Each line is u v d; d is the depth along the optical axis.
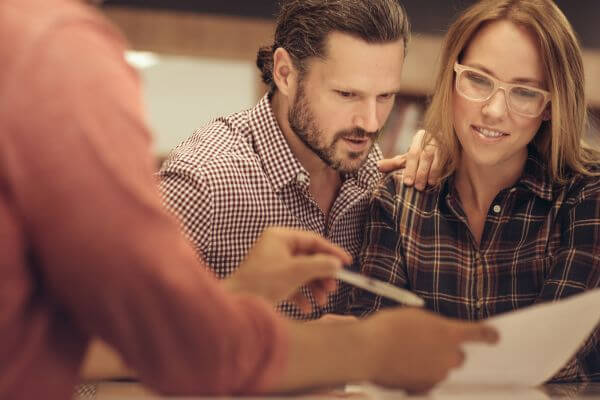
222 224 1.47
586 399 0.85
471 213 1.60
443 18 3.60
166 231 0.61
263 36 3.54
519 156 1.53
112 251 0.58
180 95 3.56
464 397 0.76
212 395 0.64
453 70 1.46
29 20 0.59
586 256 1.47
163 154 3.52
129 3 3.45
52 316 0.64
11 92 0.58
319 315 1.56
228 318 0.63
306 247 1.02
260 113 1.54
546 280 1.50
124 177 0.58
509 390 0.80
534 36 1.38
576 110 1.45
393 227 1.62
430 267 1.59
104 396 0.86
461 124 1.45
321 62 1.37
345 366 0.68
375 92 1.36
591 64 3.69
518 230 1.54
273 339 0.65
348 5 1.35
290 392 0.67
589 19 3.70
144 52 3.48
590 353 1.47
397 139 3.46
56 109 0.58
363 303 1.60
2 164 0.58
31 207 0.58
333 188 1.61
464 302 1.56
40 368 0.63
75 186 0.57
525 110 1.39
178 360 0.62
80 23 0.61
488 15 1.40
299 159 1.55
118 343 0.62
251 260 0.99
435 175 1.60
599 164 1.54
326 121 1.40
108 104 0.59
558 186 1.53
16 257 0.60
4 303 0.60
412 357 0.71
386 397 0.74
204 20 3.50
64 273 0.59
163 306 0.60
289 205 1.53
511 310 1.54
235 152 1.51
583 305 0.79
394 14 1.36
